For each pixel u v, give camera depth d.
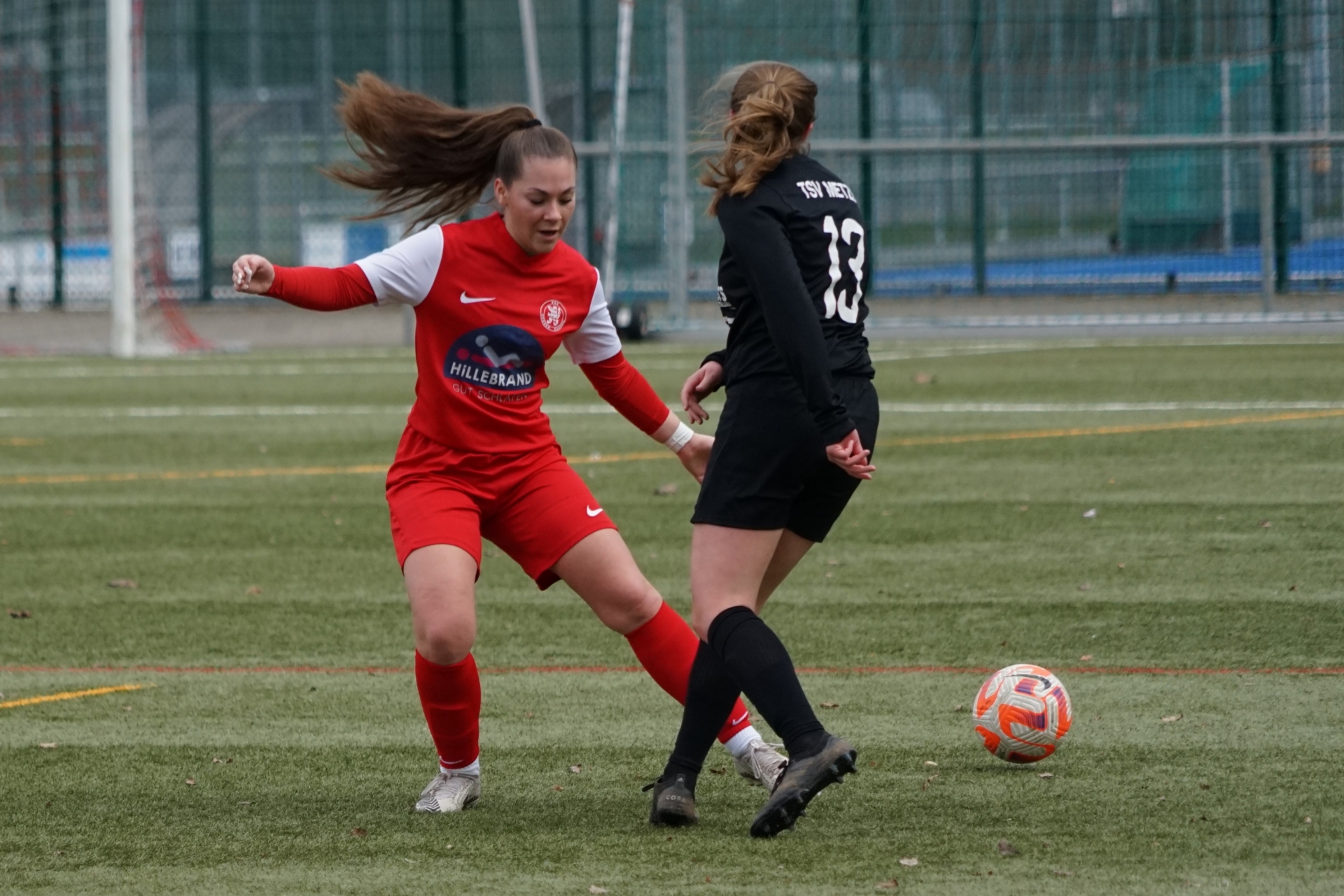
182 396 55.53
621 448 40.09
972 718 16.59
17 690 18.56
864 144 75.75
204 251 105.94
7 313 101.19
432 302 13.50
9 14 102.25
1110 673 18.53
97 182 103.12
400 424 46.38
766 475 12.77
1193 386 50.62
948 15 97.31
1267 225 75.44
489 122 13.95
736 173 12.70
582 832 13.13
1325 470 33.22
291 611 22.84
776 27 98.50
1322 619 20.89
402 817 13.67
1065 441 38.91
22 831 13.36
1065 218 93.38
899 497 31.50
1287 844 12.45
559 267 13.88
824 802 13.86
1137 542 26.42
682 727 13.35
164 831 13.31
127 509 32.12
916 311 87.81
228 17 110.12
